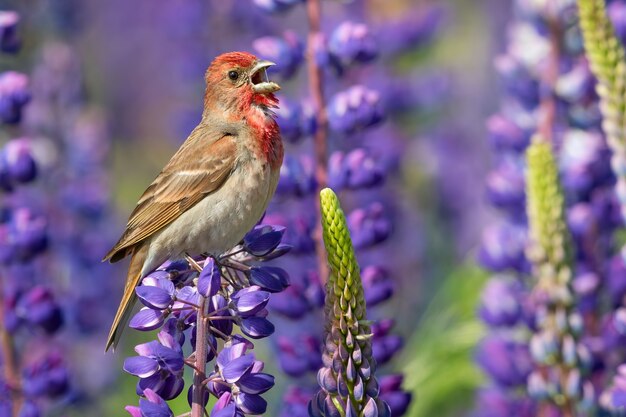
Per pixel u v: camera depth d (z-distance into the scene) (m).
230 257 8.95
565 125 13.62
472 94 19.36
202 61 19.19
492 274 14.32
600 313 12.38
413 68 19.27
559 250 11.00
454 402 14.25
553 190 10.98
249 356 7.72
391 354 10.50
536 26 13.62
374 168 11.42
